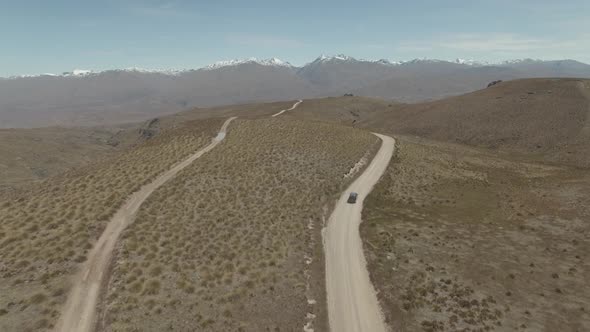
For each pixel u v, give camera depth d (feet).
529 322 90.99
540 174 238.27
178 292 91.97
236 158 190.39
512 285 108.17
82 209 119.14
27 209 116.57
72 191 132.36
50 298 82.79
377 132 363.15
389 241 136.26
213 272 102.27
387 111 571.69
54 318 77.46
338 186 188.55
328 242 134.82
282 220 140.87
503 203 180.86
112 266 95.76
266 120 282.77
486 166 255.70
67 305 81.61
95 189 135.23
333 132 278.05
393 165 232.32
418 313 95.40
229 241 118.93
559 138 316.60
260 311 92.22
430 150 287.89
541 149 311.88
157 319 82.48
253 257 113.39
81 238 104.12
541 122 356.18
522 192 198.70
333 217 157.17
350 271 115.75
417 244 134.92
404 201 180.86
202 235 118.62
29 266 91.40
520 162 278.46
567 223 153.99
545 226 152.05
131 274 93.45
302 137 246.88
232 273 103.96
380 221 155.22
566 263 120.98
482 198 188.65
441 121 435.53
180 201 136.56
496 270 116.47
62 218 112.06
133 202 130.72
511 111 402.11
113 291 86.99
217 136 232.53
